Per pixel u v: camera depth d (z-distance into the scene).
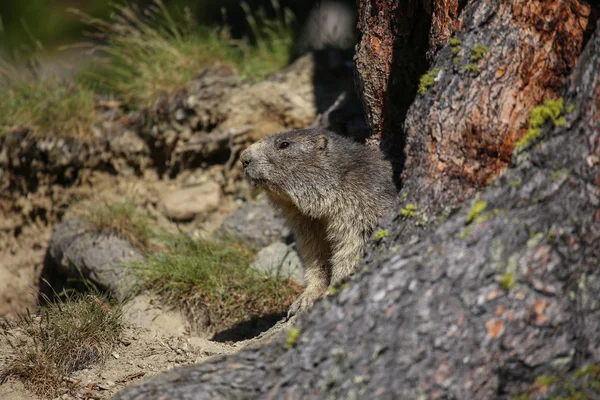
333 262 10.63
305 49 17.61
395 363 6.60
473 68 7.73
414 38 10.13
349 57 17.17
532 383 6.50
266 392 6.91
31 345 9.90
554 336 6.50
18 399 9.04
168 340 10.41
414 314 6.71
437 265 6.85
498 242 6.74
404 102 10.67
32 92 17.11
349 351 6.79
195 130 16.28
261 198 15.72
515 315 6.51
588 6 7.27
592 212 6.63
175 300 12.23
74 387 9.27
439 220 7.67
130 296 12.36
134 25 20.39
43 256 16.22
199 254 13.15
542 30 7.45
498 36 7.65
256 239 14.30
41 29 24.80
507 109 7.53
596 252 6.63
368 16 10.45
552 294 6.51
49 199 16.59
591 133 6.71
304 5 23.36
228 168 16.17
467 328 6.56
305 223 11.12
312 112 15.83
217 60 17.06
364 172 10.48
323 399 6.70
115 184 16.58
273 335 9.59
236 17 23.02
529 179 6.98
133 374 9.55
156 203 16.22
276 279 12.53
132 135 16.52
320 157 10.53
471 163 7.72
